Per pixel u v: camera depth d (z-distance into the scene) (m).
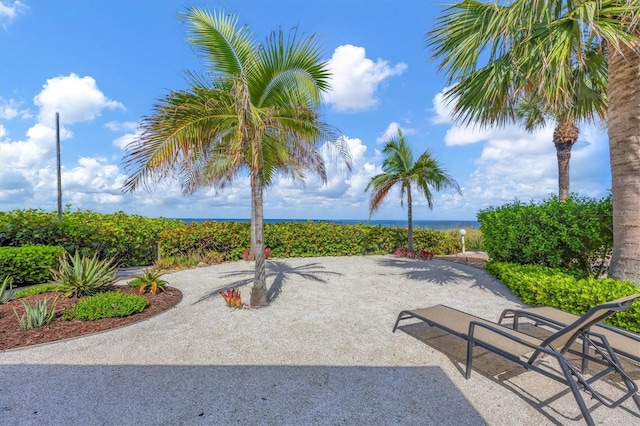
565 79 3.60
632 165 3.81
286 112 4.29
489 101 4.43
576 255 5.12
